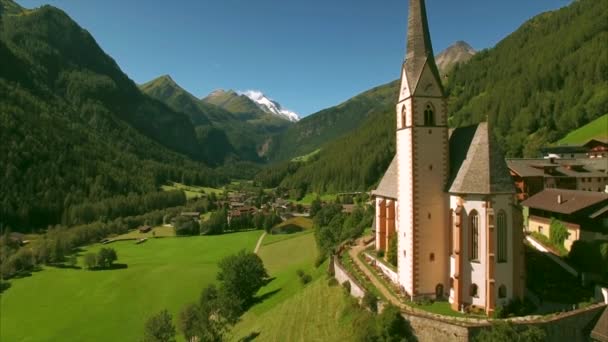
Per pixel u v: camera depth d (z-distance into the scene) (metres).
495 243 50.12
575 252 61.91
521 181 94.31
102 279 124.44
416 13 56.09
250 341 67.94
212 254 150.25
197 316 80.12
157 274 126.62
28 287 120.56
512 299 50.72
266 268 121.25
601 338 44.47
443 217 55.44
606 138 131.25
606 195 66.94
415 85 54.59
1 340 87.94
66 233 166.25
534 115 191.25
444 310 51.75
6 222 182.25
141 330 89.00
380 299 53.72
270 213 193.50
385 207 73.25
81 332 89.31
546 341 44.59
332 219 137.62
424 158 55.03
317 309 66.25
